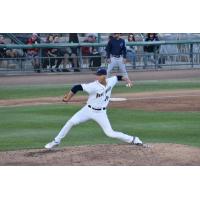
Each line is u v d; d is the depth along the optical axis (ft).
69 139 115.96
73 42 249.55
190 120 136.36
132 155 100.48
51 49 245.04
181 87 205.16
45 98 178.19
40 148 107.34
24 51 244.01
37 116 143.13
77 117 102.06
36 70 245.65
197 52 271.08
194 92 190.39
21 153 103.30
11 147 108.47
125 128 126.62
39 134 120.98
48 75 241.55
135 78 233.76
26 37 256.32
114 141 113.39
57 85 210.79
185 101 168.96
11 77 236.22
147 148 104.58
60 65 247.70
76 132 123.34
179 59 270.05
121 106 159.53
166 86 208.03
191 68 270.05
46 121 136.15
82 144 110.73
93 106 101.09
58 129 126.62
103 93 100.27
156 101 169.17
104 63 251.39
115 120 136.77
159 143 109.29
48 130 125.49
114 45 196.34
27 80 225.97
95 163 95.91
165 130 124.06
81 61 248.93
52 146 103.96
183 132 121.80
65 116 143.13
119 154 101.40
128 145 107.24
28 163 96.53
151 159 98.02
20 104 165.78
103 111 102.06
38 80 225.76
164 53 265.95
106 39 269.44
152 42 256.52
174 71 258.98
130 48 258.98
